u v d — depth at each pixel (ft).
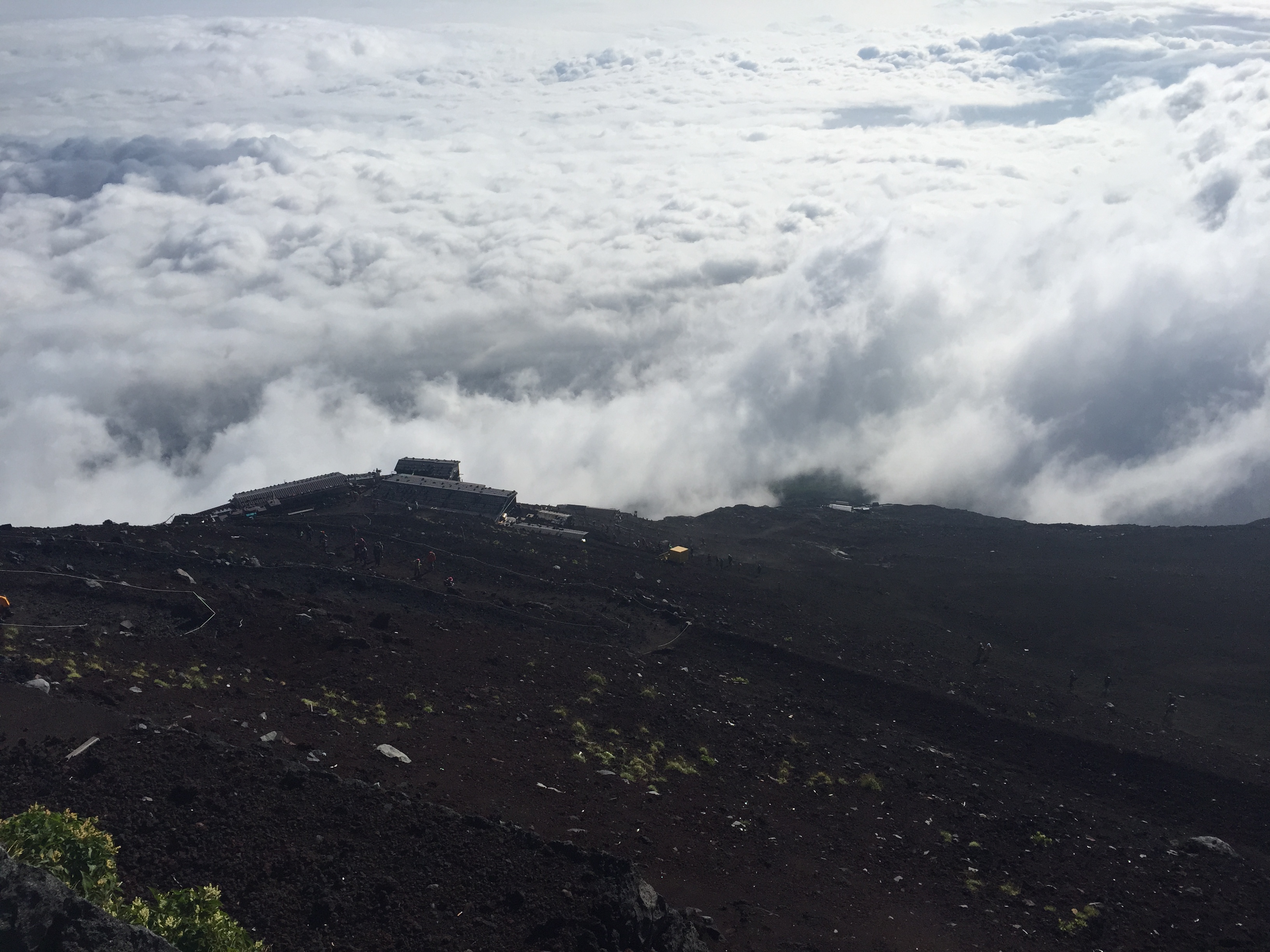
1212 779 141.90
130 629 122.42
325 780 80.89
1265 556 250.78
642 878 76.28
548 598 183.01
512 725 114.21
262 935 63.16
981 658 191.52
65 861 53.01
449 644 143.02
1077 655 199.31
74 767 76.84
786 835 102.37
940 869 101.14
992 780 132.77
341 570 171.94
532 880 71.97
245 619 132.26
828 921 85.71
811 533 295.89
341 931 64.95
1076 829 119.03
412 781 90.22
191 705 96.89
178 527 191.83
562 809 93.45
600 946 66.69
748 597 207.00
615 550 229.25
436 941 64.85
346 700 109.81
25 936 40.60
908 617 212.43
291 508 232.12
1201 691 183.42
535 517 249.34
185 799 75.20
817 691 159.53
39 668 95.96
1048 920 93.81
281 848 71.61
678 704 137.18
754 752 124.77
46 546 151.33
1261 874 112.98
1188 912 100.01
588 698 129.90
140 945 43.42
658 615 181.57
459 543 206.39
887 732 145.38
